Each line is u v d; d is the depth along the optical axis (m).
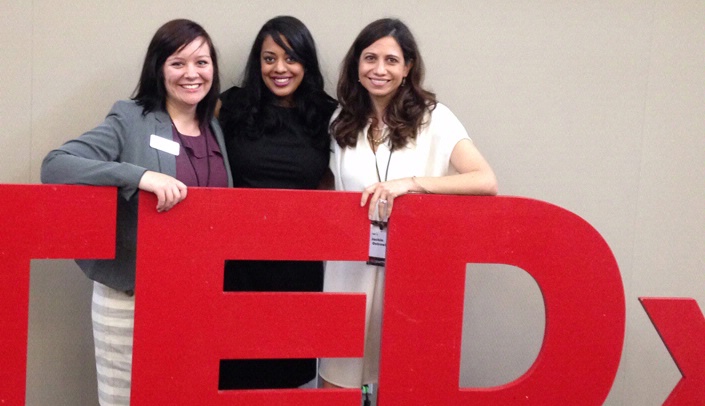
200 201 1.71
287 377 2.04
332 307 1.78
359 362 1.93
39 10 2.16
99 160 1.77
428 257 1.79
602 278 1.85
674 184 2.42
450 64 2.31
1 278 1.68
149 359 1.73
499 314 2.42
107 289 1.89
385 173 1.91
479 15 2.30
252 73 1.99
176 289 1.72
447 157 1.90
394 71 1.87
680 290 2.46
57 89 2.19
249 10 2.23
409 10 2.28
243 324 1.75
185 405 1.75
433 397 1.83
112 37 2.20
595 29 2.35
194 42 1.84
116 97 2.22
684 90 2.39
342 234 1.76
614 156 2.39
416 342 1.81
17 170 2.21
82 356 2.28
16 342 1.71
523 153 2.36
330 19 2.26
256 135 1.96
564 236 1.83
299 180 1.98
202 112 1.93
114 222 1.70
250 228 1.74
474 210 1.80
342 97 1.96
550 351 1.86
